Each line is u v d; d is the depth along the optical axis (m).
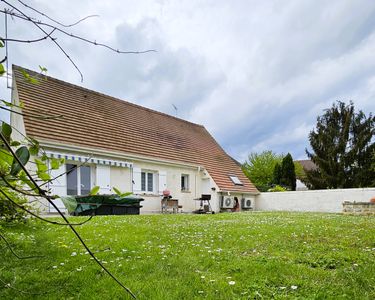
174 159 21.36
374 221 10.41
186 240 6.26
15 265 4.19
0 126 1.43
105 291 3.23
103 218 10.97
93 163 16.45
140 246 5.51
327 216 14.05
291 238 6.50
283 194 24.16
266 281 3.55
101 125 18.94
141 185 19.47
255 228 8.27
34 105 15.98
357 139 29.16
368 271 3.90
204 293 3.22
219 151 27.64
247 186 25.23
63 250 5.12
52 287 3.37
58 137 15.19
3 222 5.61
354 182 28.19
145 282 3.51
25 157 1.44
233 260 4.52
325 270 4.10
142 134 21.39
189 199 22.16
